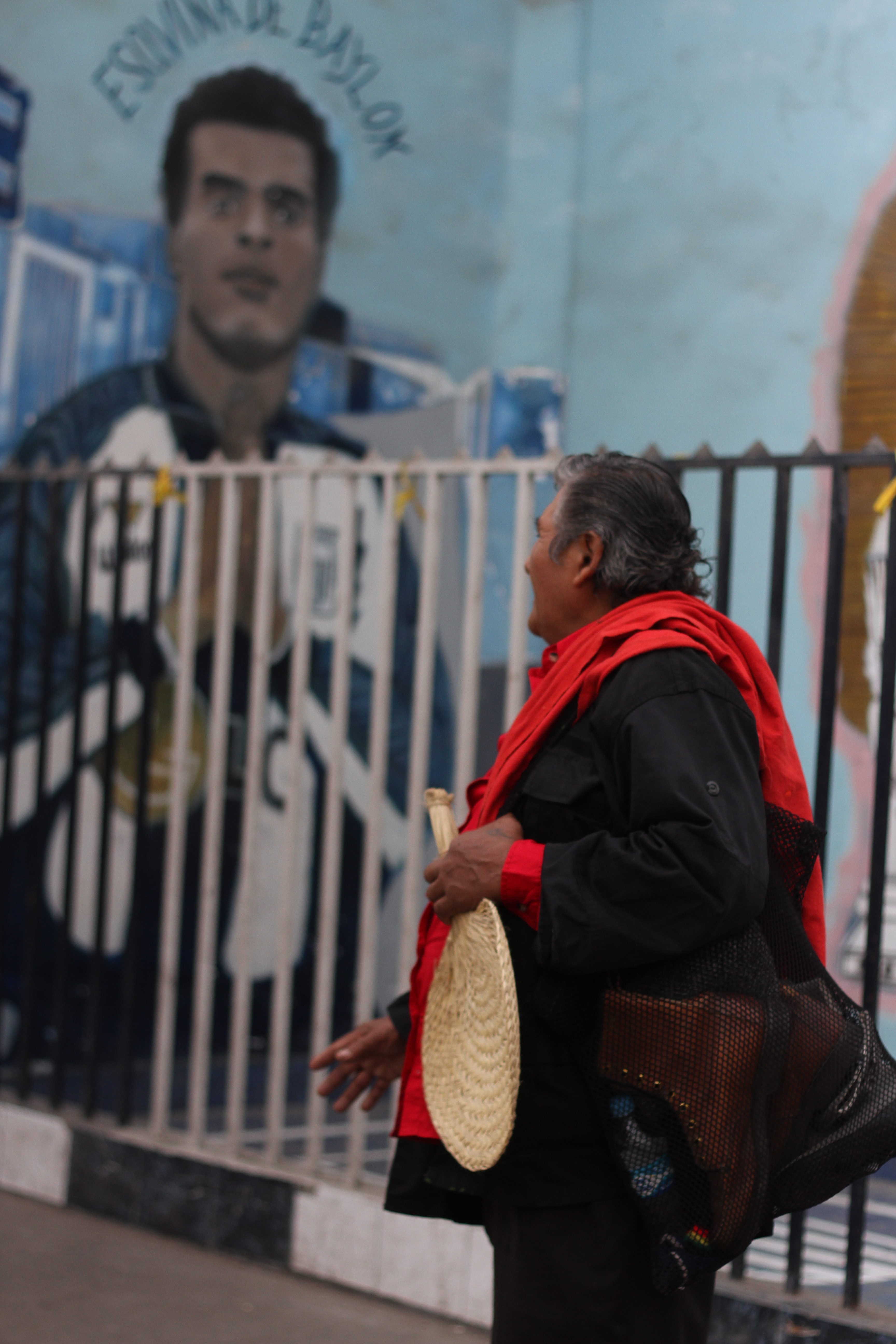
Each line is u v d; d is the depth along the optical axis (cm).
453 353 621
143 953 549
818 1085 161
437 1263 310
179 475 383
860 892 467
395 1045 217
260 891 579
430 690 333
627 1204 165
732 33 528
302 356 591
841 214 494
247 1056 525
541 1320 166
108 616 549
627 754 162
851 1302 266
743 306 518
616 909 154
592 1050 162
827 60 502
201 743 570
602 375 555
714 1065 155
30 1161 390
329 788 348
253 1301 316
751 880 153
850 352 489
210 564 572
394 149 605
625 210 555
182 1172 357
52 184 531
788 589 491
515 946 171
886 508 273
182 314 563
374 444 609
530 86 624
